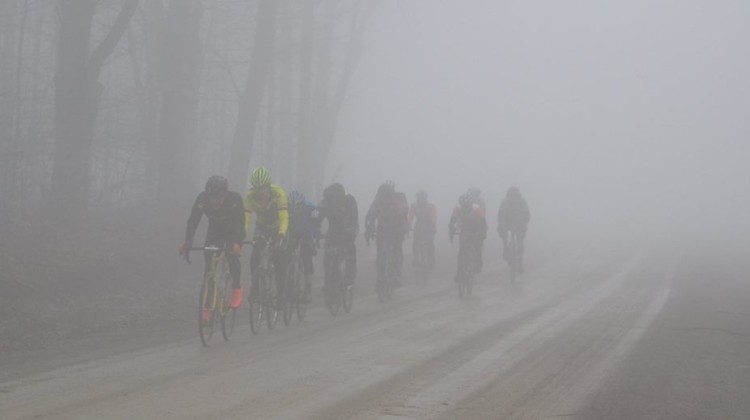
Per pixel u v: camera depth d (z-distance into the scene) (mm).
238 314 50906
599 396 30078
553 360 36594
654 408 28797
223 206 40531
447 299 60062
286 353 37500
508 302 58281
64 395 28469
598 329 45969
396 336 42812
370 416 26625
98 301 49594
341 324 47438
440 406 28062
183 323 46375
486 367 34781
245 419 25906
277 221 45250
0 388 29469
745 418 27969
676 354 38969
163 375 32156
